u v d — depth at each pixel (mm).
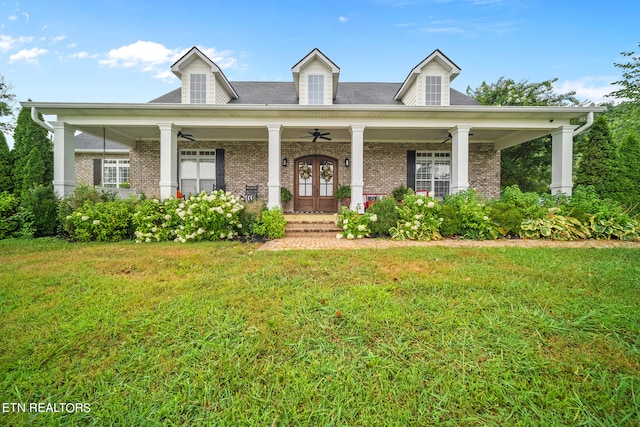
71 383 1780
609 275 3676
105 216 6988
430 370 1881
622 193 9711
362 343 2191
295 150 11992
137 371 1889
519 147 15984
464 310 2689
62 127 8414
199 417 1544
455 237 7414
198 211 7195
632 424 1466
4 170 9344
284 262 4504
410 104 10836
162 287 3371
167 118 8594
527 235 7234
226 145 11945
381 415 1550
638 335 2254
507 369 1885
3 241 6945
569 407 1567
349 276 3770
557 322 2449
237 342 2197
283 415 1556
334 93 11211
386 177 12141
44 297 3090
